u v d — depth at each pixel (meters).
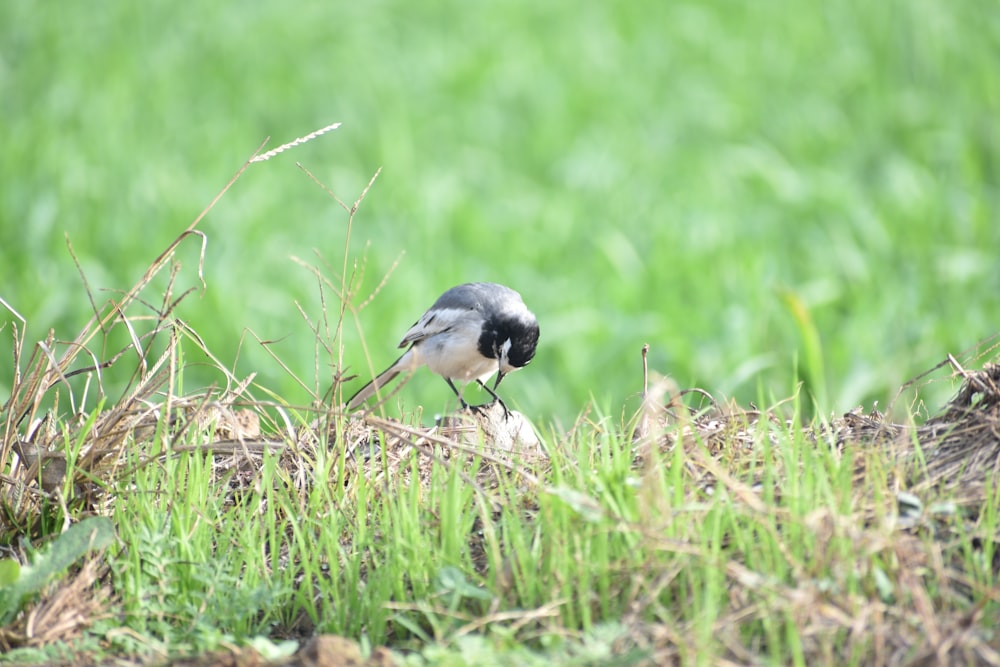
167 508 7.32
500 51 28.02
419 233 18.00
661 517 6.22
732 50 27.28
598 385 14.45
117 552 7.00
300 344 14.75
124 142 21.59
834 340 14.52
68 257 16.67
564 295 16.42
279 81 25.70
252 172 20.98
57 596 6.57
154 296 15.55
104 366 7.94
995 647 5.64
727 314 15.28
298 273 16.92
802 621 5.73
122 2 30.05
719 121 23.50
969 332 14.47
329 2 31.61
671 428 7.75
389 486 7.55
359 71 26.44
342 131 23.56
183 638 6.41
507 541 6.73
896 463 7.04
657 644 5.75
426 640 6.19
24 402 7.83
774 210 19.41
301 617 6.77
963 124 21.97
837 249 17.17
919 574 6.07
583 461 7.26
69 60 25.64
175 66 26.48
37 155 20.14
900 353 13.91
